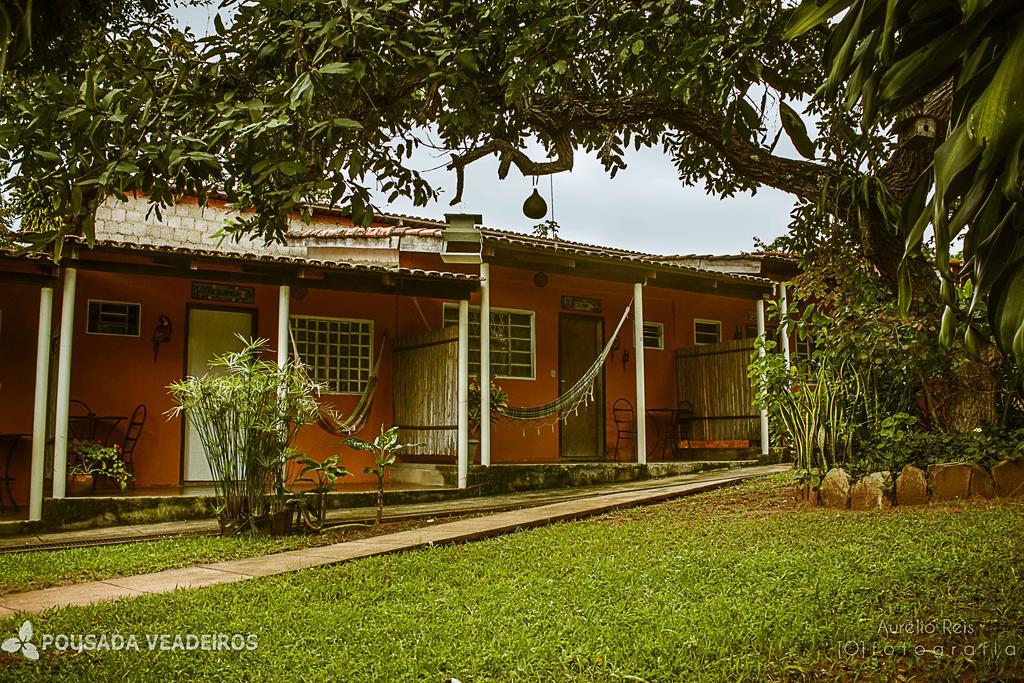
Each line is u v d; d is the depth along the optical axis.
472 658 3.91
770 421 9.95
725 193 9.42
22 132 3.81
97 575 6.28
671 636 4.11
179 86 4.34
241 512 8.22
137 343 11.25
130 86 4.36
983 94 1.66
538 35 5.74
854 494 7.89
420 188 5.60
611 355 14.86
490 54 5.99
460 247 11.34
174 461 11.37
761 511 8.12
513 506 9.82
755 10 6.04
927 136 7.05
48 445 10.14
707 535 6.95
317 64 4.11
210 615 4.84
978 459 7.74
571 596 5.09
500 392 12.16
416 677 3.72
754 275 13.68
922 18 1.87
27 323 10.54
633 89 7.50
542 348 14.16
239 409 8.19
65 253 8.80
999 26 1.82
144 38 4.53
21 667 3.90
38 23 3.57
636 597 5.00
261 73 4.49
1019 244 1.76
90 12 3.89
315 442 12.09
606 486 11.80
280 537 8.01
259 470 8.25
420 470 12.03
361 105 5.36
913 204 2.10
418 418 12.20
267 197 4.93
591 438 14.55
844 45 1.97
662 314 15.54
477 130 6.43
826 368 8.80
